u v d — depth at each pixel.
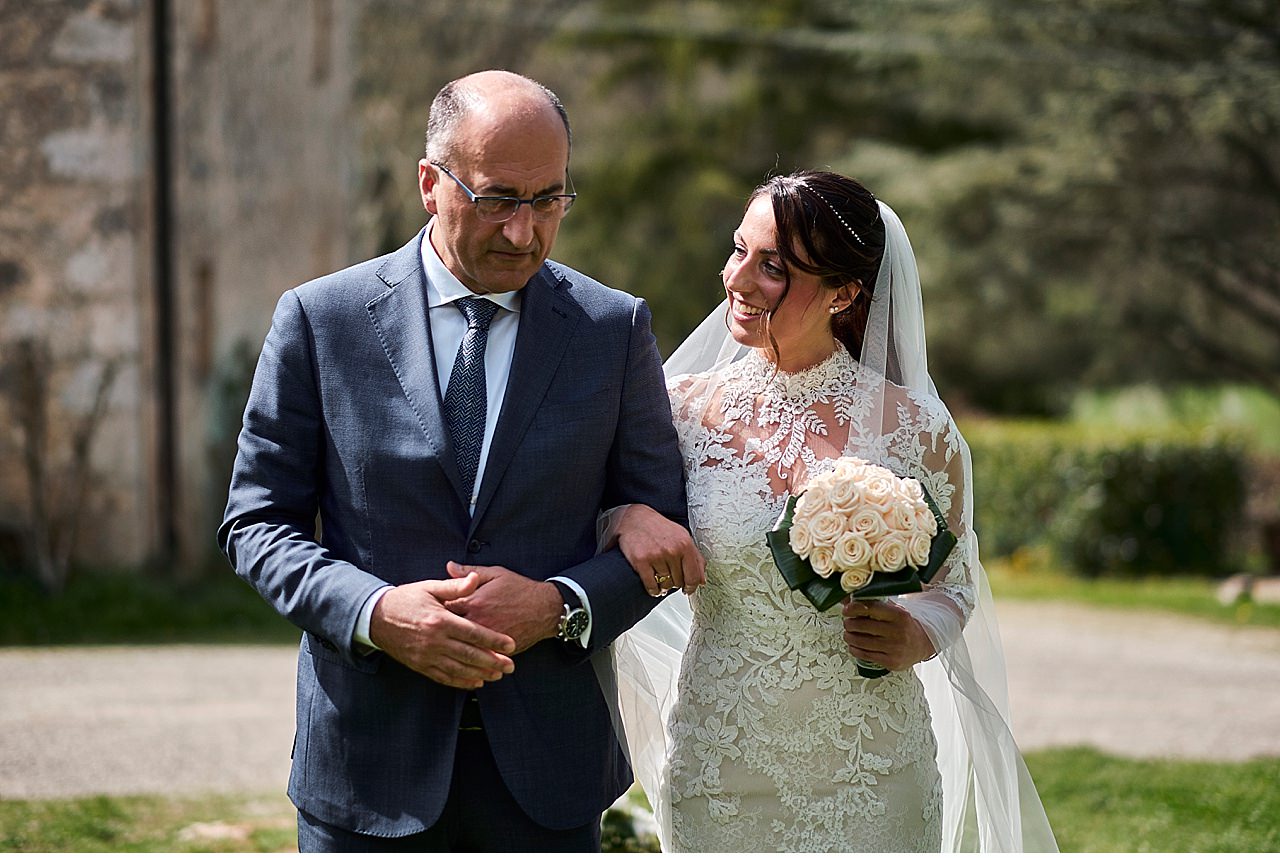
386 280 2.90
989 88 17.03
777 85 21.98
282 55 11.34
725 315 3.43
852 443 3.04
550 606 2.72
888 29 17.03
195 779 5.36
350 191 12.30
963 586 3.12
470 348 2.84
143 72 9.98
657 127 22.16
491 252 2.69
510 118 2.64
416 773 2.76
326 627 2.69
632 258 21.50
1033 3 15.48
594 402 2.88
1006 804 3.07
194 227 10.38
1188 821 4.83
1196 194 15.94
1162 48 15.32
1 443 9.50
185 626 8.94
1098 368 18.47
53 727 6.09
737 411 3.13
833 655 3.00
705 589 3.10
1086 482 12.68
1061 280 17.03
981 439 13.41
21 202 9.68
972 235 17.28
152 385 10.12
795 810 2.99
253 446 2.85
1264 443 21.03
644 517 2.86
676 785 3.10
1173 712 7.05
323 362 2.84
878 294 3.11
